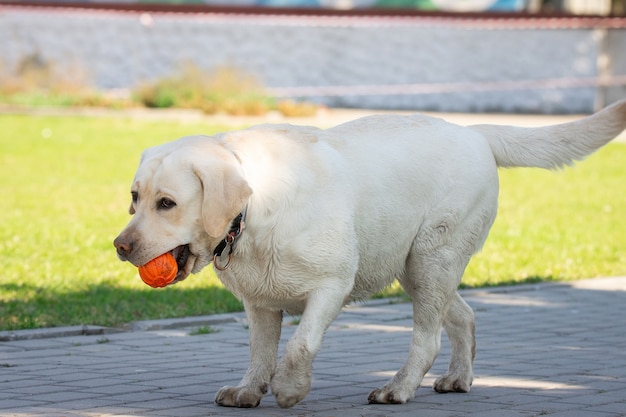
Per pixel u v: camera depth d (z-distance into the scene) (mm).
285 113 31984
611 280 13945
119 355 9039
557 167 8078
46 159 24938
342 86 38406
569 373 8336
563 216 19688
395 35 38344
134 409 6953
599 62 38781
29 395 7352
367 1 39969
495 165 7949
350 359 8977
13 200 19484
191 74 34875
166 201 6480
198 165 6480
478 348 9492
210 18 37688
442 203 7531
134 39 37312
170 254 6539
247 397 7090
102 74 37312
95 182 22203
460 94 38344
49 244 15195
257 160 6758
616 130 7977
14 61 36250
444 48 38594
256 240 6719
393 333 10320
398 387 7305
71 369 8375
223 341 9812
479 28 38531
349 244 6910
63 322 10320
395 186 7309
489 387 7840
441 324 7594
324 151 7027
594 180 24953
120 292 12039
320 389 7750
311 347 6770
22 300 11359
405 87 38281
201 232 6586
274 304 7031
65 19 36688
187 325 10609
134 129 29500
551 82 38562
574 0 41594
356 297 7535
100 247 15156
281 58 38188
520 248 16219
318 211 6801
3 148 26141
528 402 7270
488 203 7777
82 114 32219
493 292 12922
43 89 35438
